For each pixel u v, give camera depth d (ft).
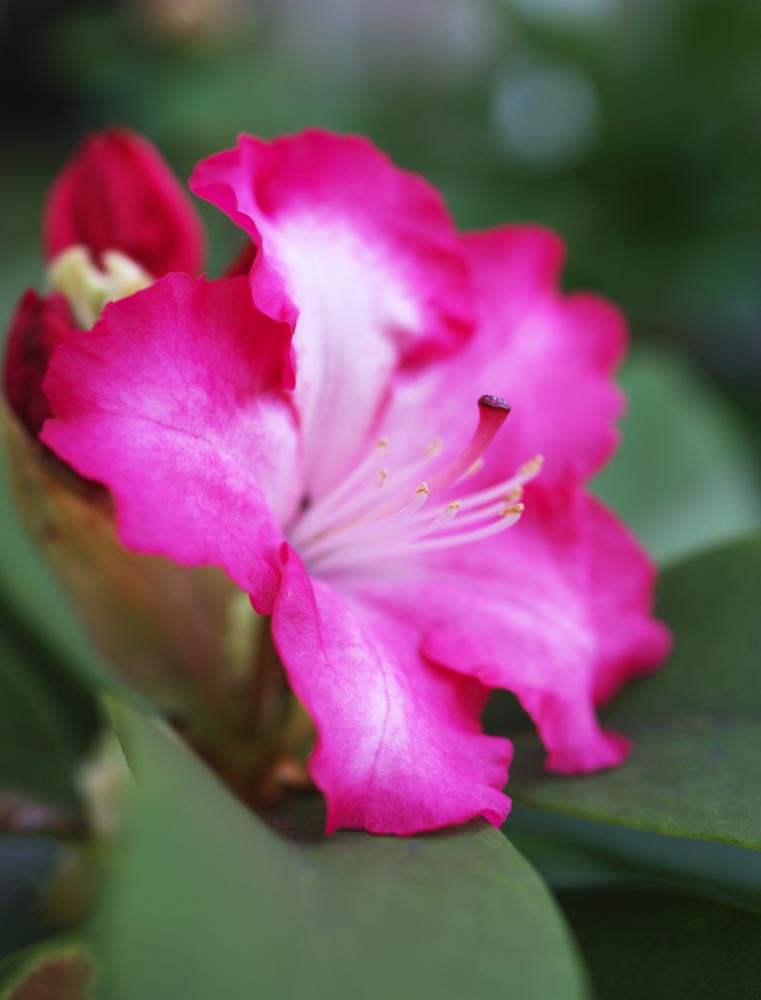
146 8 1.74
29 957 0.80
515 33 1.75
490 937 0.72
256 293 0.83
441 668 0.87
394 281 0.91
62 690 1.07
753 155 1.64
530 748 0.93
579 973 0.72
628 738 0.91
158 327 0.80
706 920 0.84
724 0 1.55
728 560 0.96
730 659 0.93
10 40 2.30
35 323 0.86
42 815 0.94
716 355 1.86
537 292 0.99
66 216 0.94
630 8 1.74
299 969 0.69
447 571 0.91
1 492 1.06
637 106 1.63
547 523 0.93
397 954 0.71
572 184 1.69
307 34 2.19
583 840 0.95
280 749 0.90
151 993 0.66
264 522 0.82
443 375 0.93
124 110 1.76
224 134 1.65
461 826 0.80
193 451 0.80
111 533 0.88
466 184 1.73
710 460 1.16
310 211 0.89
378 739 0.80
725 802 0.84
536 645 0.90
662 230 1.66
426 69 2.06
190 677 0.90
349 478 0.89
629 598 0.94
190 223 0.94
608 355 0.99
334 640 0.82
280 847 0.75
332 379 0.89
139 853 0.67
